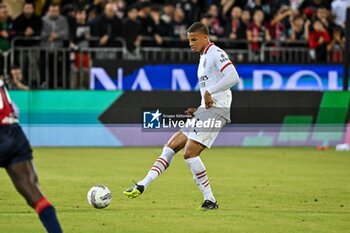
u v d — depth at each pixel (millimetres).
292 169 51625
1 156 25125
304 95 67312
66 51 67375
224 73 34062
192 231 29156
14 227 29578
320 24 72062
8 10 69750
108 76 66625
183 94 64562
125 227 29844
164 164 34812
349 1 75188
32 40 68375
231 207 35312
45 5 72125
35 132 64938
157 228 29719
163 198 38062
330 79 69125
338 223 31156
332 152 63688
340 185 43625
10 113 25469
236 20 71688
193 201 37156
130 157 58031
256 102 66750
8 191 39500
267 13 74625
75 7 71625
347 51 66688
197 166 34469
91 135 65688
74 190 40562
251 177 47062
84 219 31578
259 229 29688
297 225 30625
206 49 34812
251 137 67188
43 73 67125
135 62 66875
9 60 66688
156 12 71375
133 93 65500
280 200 37625
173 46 71062
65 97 65250
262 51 71750
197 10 73562
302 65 68562
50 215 24797
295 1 81125
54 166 51875
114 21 69250
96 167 51594
